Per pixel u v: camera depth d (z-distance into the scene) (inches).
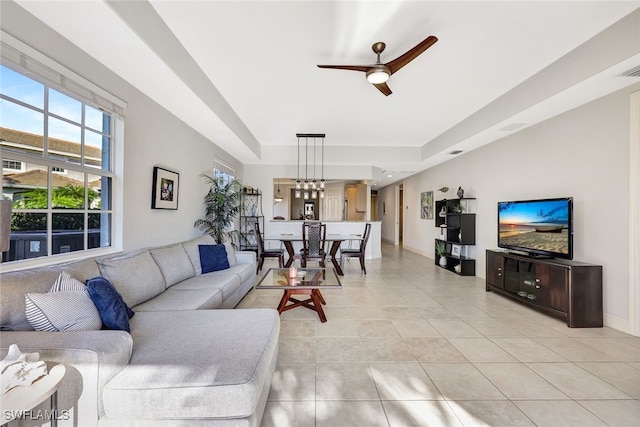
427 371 80.3
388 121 176.7
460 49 98.4
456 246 218.4
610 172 109.4
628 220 104.0
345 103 148.3
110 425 49.0
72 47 77.0
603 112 111.0
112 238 97.8
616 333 105.4
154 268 99.3
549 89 109.8
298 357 87.4
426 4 77.3
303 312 127.3
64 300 57.9
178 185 137.3
